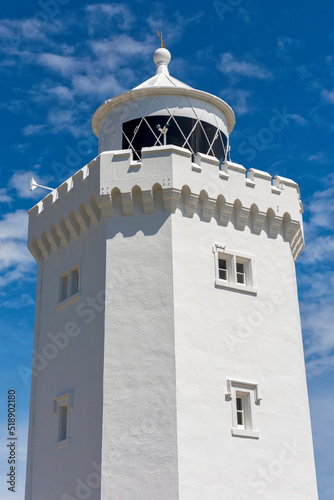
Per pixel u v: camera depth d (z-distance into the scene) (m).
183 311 22.02
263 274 24.39
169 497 19.83
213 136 26.31
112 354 21.80
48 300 25.80
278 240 25.33
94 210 23.80
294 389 23.50
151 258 22.53
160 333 21.66
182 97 26.03
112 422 21.03
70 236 25.31
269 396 22.84
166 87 25.73
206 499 20.28
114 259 22.81
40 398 24.75
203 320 22.33
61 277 25.47
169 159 23.12
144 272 22.44
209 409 21.38
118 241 22.98
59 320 24.78
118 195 23.38
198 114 26.08
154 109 25.77
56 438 23.30
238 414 22.34
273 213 25.06
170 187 22.80
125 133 25.86
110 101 26.38
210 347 22.16
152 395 21.03
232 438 21.50
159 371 21.25
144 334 21.77
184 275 22.47
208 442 20.97
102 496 20.28
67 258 25.28
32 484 23.86
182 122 25.69
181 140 25.47
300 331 25.17
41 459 23.78
